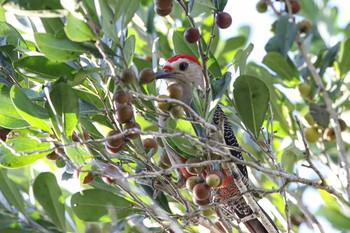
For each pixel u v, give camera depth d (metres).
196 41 10.88
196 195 10.38
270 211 13.31
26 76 11.40
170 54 14.88
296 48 14.35
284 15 11.36
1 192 10.82
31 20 12.20
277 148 14.31
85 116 11.93
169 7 10.84
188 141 10.95
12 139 11.23
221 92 10.90
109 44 10.74
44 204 10.71
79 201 11.84
